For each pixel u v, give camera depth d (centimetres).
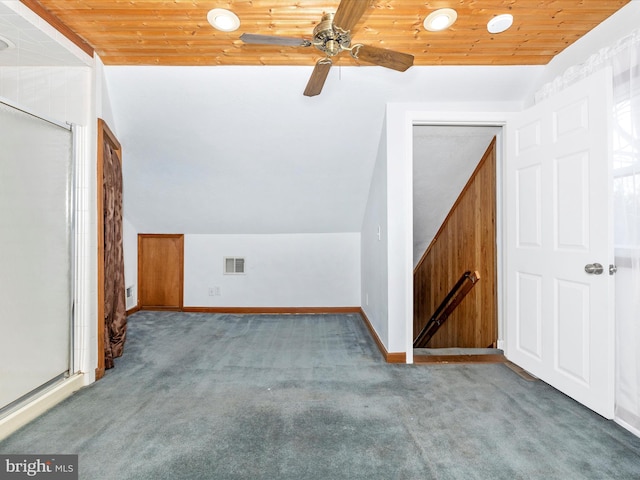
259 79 255
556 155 210
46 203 197
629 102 172
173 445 156
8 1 169
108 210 247
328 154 314
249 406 192
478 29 206
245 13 190
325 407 191
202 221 403
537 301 228
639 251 166
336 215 391
